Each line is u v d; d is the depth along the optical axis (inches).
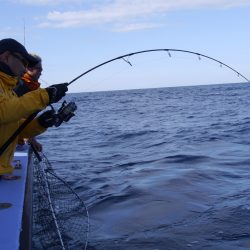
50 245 139.6
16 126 115.6
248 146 456.1
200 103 1716.3
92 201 247.0
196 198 241.1
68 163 405.4
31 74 176.9
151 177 302.4
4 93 107.7
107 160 418.3
